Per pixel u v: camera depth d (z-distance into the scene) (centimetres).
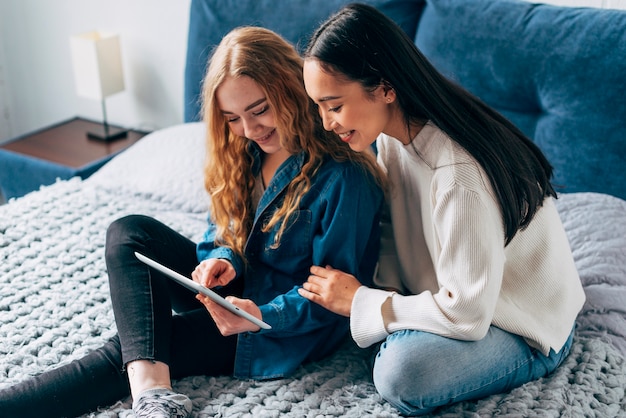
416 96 133
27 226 195
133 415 140
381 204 159
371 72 131
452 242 135
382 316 144
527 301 147
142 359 141
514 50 198
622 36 187
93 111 303
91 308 168
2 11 306
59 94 310
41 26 300
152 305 147
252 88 148
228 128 160
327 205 153
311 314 152
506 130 139
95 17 284
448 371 138
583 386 147
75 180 219
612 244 177
